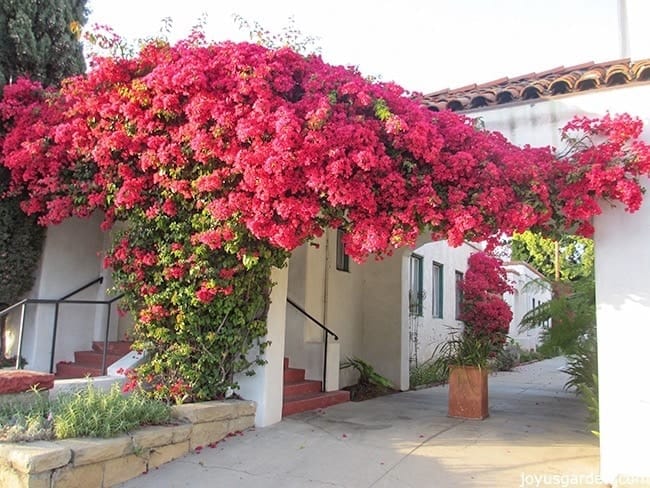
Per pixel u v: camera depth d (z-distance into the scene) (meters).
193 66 5.73
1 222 7.57
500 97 6.60
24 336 8.12
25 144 6.91
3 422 5.02
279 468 5.45
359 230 5.52
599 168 5.32
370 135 5.39
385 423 7.46
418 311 14.20
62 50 8.62
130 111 6.10
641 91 5.79
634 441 5.21
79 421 5.04
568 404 9.73
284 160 5.15
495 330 8.52
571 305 9.83
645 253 5.39
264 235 5.55
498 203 5.37
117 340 9.05
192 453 5.79
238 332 6.67
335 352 9.36
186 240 6.35
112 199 6.71
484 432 7.05
